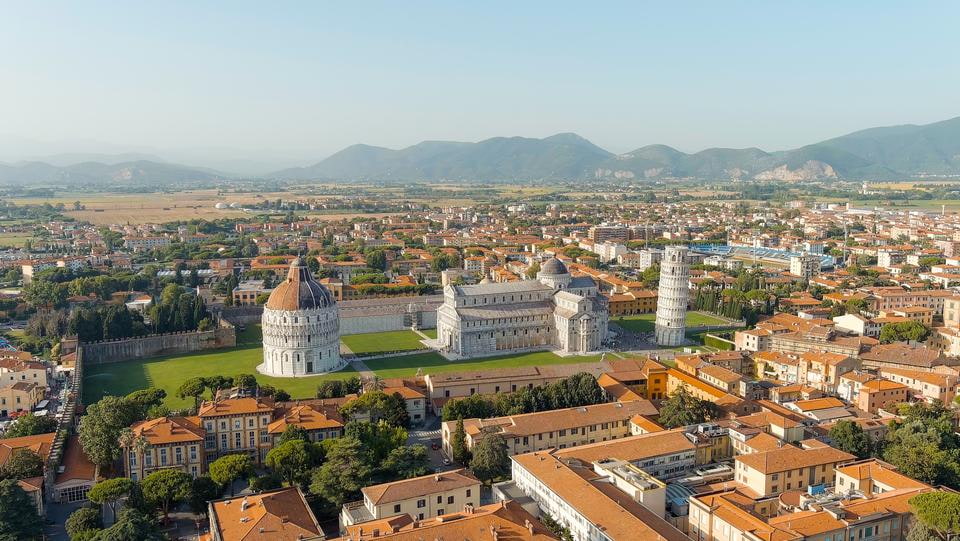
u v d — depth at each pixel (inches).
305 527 5772.6
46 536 6648.6
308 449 7539.4
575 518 6264.8
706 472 7677.2
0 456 7632.9
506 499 6825.8
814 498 6525.6
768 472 6929.1
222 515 5979.3
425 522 5812.0
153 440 7765.8
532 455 7485.2
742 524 5979.3
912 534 5797.2
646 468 7598.4
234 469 7239.2
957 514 5506.9
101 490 6633.9
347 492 6884.8
